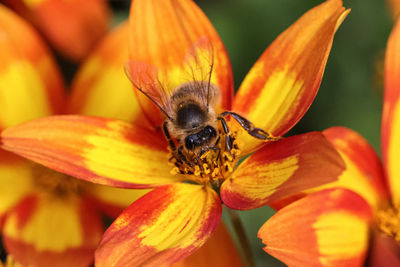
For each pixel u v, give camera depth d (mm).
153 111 113
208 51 113
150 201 106
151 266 99
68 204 126
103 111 128
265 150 108
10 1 130
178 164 112
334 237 105
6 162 128
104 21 132
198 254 110
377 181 116
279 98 110
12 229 122
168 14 112
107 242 101
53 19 130
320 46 108
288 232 102
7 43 126
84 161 108
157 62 113
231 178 110
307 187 99
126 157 111
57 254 119
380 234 114
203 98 114
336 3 108
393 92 115
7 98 126
